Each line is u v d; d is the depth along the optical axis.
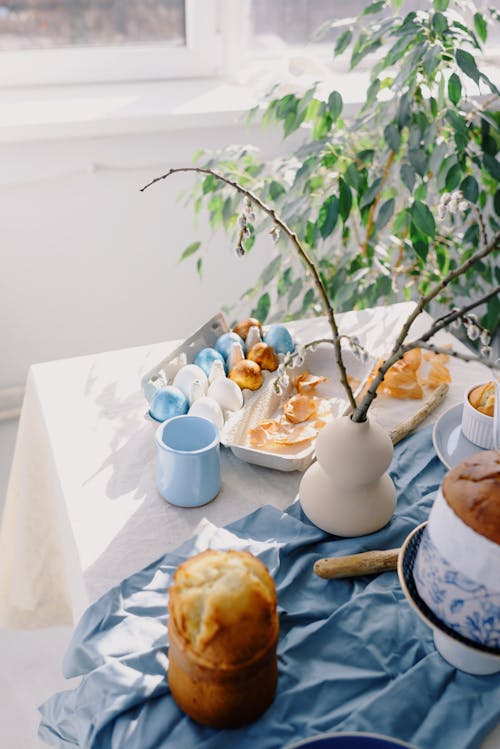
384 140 1.56
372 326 1.30
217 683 0.64
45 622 1.34
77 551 0.87
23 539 1.24
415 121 1.48
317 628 0.76
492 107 1.92
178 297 2.12
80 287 2.01
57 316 2.04
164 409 1.01
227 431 0.99
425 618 0.68
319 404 1.06
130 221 1.95
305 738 0.66
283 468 0.97
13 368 2.08
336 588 0.82
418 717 0.69
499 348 2.30
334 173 1.69
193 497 0.92
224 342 1.11
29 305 1.99
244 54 2.05
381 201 1.89
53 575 1.28
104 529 0.90
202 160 1.91
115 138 1.82
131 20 1.95
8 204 1.84
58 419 1.08
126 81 2.01
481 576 0.63
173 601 0.65
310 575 0.83
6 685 1.43
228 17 1.97
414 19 1.47
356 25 2.01
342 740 0.61
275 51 2.08
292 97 1.55
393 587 0.82
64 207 1.88
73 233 1.93
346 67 2.13
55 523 1.23
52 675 1.46
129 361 1.23
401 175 1.46
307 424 1.03
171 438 0.95
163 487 0.93
